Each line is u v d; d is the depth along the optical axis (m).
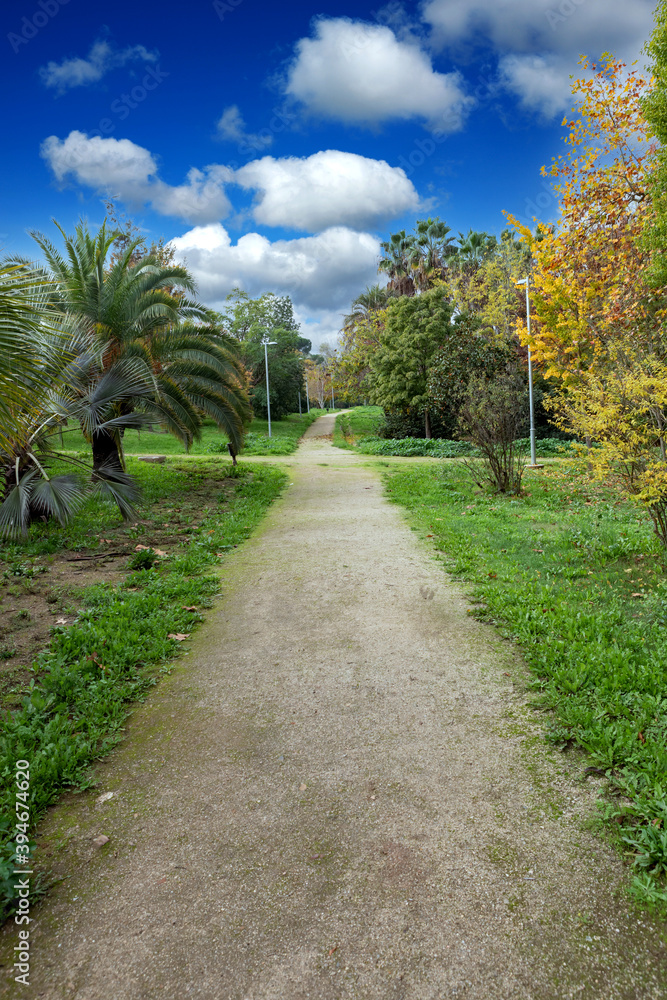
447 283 40.53
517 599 5.18
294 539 8.41
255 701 3.78
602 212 14.90
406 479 14.73
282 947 2.03
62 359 6.68
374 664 4.23
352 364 50.56
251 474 17.45
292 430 50.69
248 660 4.40
